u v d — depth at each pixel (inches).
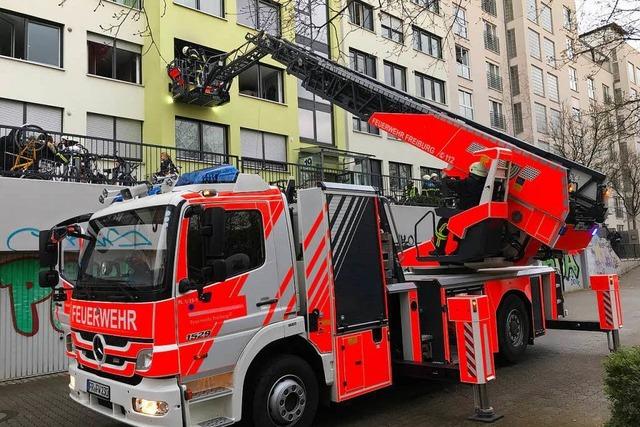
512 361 342.6
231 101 786.2
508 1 1546.5
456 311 240.5
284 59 452.4
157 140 694.5
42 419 270.5
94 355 206.1
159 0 713.6
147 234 195.8
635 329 466.6
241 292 203.9
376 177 848.9
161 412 178.5
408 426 233.3
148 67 714.8
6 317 365.7
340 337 229.9
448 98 1210.6
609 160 1262.3
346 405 268.8
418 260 328.2
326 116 953.5
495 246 305.1
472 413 247.9
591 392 272.1
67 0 645.3
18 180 356.2
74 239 233.6
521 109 1496.1
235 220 208.7
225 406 196.2
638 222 1947.6
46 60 638.5
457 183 309.1
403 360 265.4
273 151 846.5
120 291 195.2
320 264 228.7
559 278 398.3
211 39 765.3
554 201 289.4
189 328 187.2
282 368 211.3
